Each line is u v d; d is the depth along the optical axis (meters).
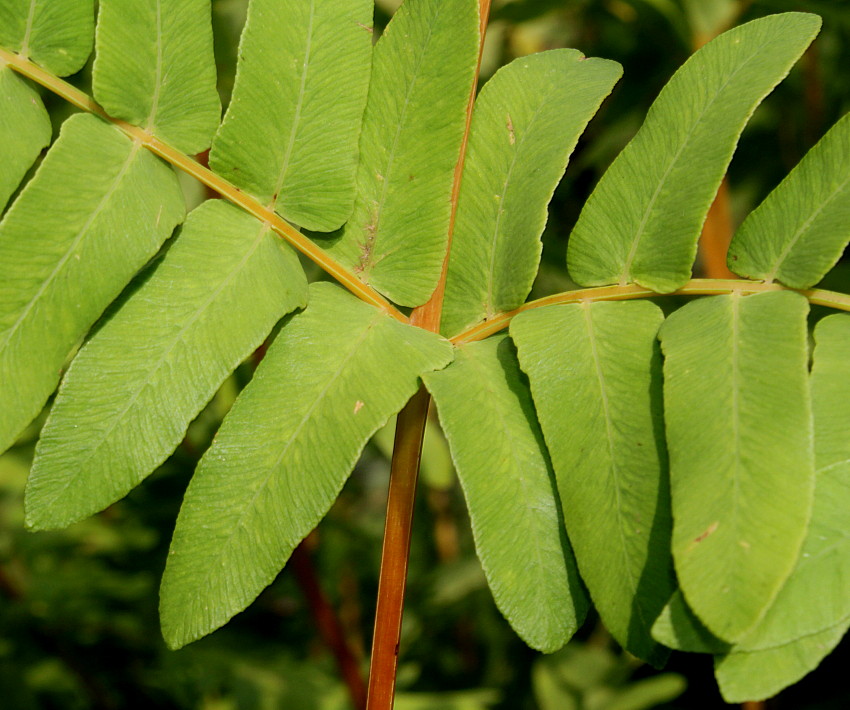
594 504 0.34
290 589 0.56
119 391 0.34
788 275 0.34
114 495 0.34
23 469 0.56
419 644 0.60
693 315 0.34
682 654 0.56
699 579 0.32
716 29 0.47
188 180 0.46
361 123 0.36
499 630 0.60
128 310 0.35
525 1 0.48
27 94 0.35
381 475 0.72
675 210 0.35
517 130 0.36
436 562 0.63
